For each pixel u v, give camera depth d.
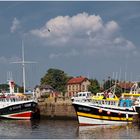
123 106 87.19
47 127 83.31
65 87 198.75
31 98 107.06
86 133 73.06
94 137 68.62
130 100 88.38
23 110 101.38
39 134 72.50
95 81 167.12
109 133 72.94
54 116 104.25
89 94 112.25
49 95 135.75
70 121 97.38
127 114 86.69
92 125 84.00
